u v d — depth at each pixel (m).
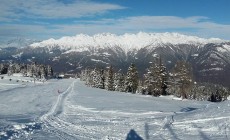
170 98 73.25
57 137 20.25
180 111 40.31
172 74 80.62
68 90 93.75
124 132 22.28
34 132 21.64
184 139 18.94
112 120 29.56
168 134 20.62
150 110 40.25
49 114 35.25
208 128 21.02
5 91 86.38
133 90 97.25
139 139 19.78
